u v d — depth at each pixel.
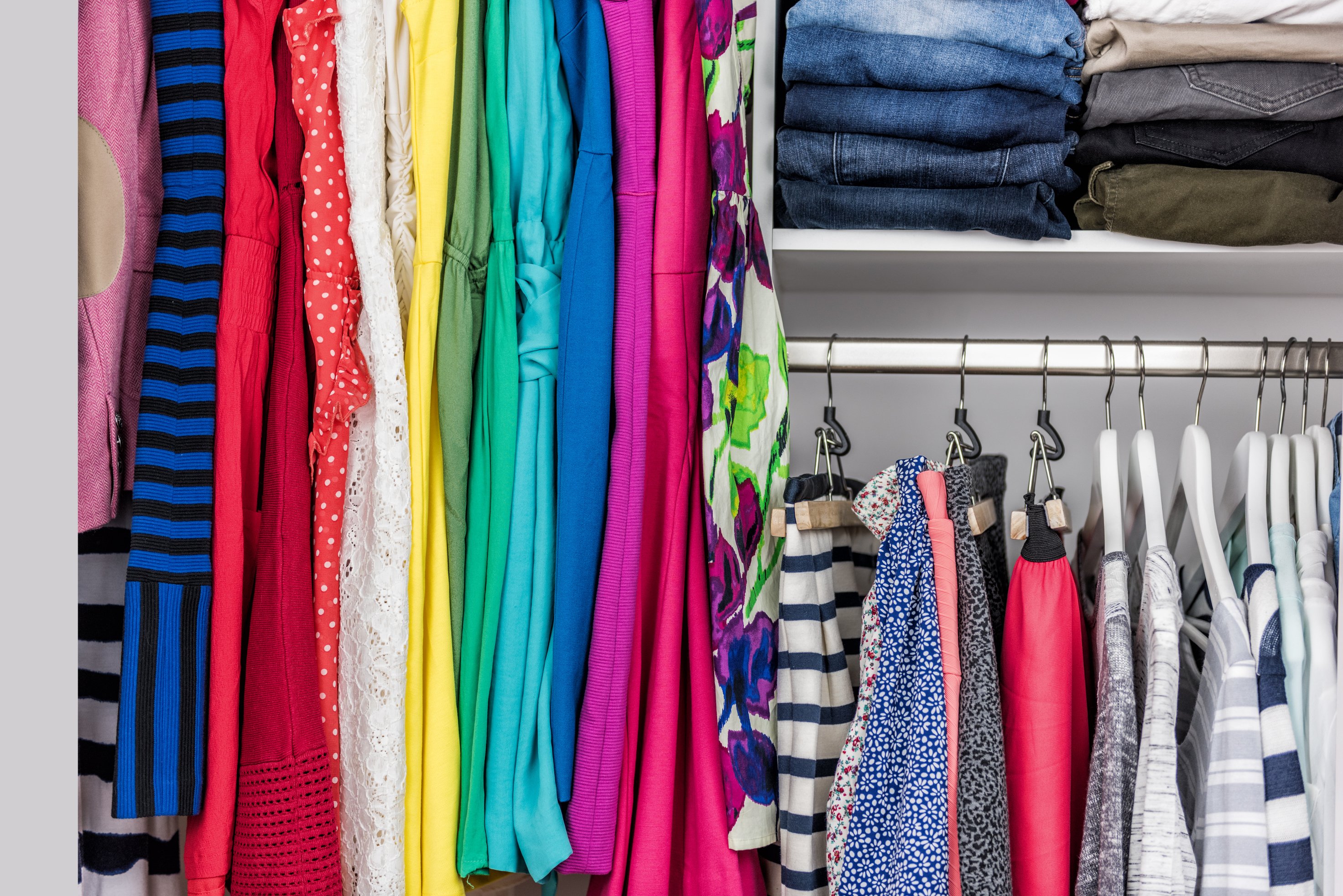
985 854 0.67
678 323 0.72
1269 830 0.68
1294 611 0.72
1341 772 0.62
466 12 0.72
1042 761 0.72
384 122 0.71
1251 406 1.08
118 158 0.65
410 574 0.68
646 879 0.68
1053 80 0.80
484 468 0.73
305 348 0.72
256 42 0.68
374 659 0.67
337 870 0.66
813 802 0.74
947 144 0.82
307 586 0.68
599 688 0.69
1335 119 0.80
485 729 0.71
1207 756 0.72
